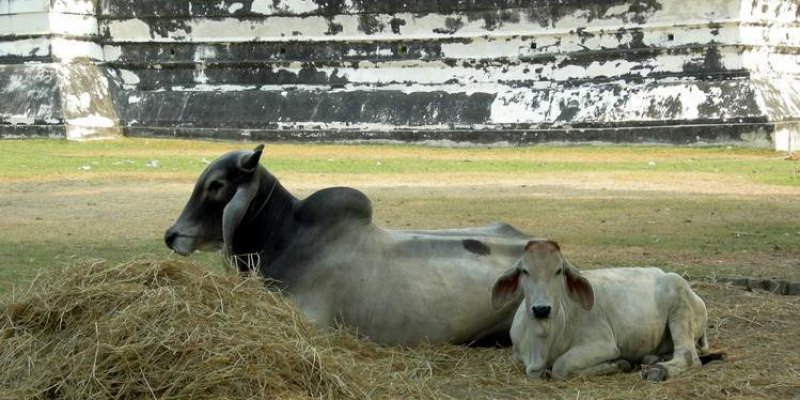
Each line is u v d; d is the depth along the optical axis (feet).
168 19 132.36
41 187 71.51
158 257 23.00
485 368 23.95
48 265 38.19
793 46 119.34
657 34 114.73
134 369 20.13
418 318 25.44
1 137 124.36
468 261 26.07
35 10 126.82
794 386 22.16
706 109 110.01
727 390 21.86
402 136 120.67
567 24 118.52
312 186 71.97
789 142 110.22
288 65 128.06
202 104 129.39
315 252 26.03
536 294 22.13
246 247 26.73
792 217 54.95
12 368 20.90
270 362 20.59
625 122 112.57
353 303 25.62
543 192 68.13
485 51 121.80
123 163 92.63
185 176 80.02
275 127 125.18
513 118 117.39
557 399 21.39
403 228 50.08
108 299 21.61
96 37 133.59
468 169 88.17
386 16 124.67
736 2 110.52
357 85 126.00
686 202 61.82
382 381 22.16
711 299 31.81
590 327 23.48
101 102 129.29
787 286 34.17
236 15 129.70
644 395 21.50
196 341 20.45
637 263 39.73
